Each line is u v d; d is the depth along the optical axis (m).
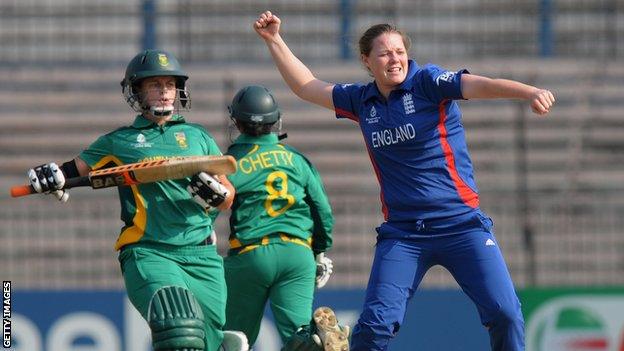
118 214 53.22
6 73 58.47
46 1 59.62
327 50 58.94
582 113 57.06
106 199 54.31
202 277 24.67
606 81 58.12
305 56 58.75
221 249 50.94
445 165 23.73
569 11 59.97
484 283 23.67
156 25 59.19
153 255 24.17
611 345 43.88
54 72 58.62
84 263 52.47
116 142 24.72
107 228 53.00
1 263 52.38
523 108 56.59
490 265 23.73
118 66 59.19
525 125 56.22
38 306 42.62
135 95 24.92
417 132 23.58
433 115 23.59
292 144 56.78
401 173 23.95
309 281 31.56
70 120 57.28
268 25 25.97
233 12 59.44
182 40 59.09
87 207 53.09
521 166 54.84
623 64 58.84
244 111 31.28
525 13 59.75
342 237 53.09
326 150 56.66
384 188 24.33
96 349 42.62
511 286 23.78
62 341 42.59
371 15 59.38
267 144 31.48
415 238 23.98
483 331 43.41
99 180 23.83
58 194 24.23
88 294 42.75
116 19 59.62
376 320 23.55
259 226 31.03
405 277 23.88
